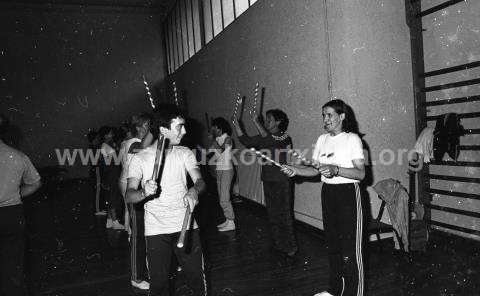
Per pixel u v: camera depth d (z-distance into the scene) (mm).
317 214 4547
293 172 2730
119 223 5680
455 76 3787
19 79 11141
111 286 3428
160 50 12406
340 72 3953
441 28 3875
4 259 2330
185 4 10039
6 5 10891
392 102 4074
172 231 2102
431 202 4176
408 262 3406
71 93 11625
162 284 2135
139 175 2146
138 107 12227
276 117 3750
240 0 6496
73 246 4828
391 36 4039
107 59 11922
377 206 4066
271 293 3021
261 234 4719
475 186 3701
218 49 7605
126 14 12039
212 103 8344
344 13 3840
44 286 3516
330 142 2637
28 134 11258
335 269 2668
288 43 4871
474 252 3494
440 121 3684
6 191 2301
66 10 11453
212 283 3287
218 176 5043
